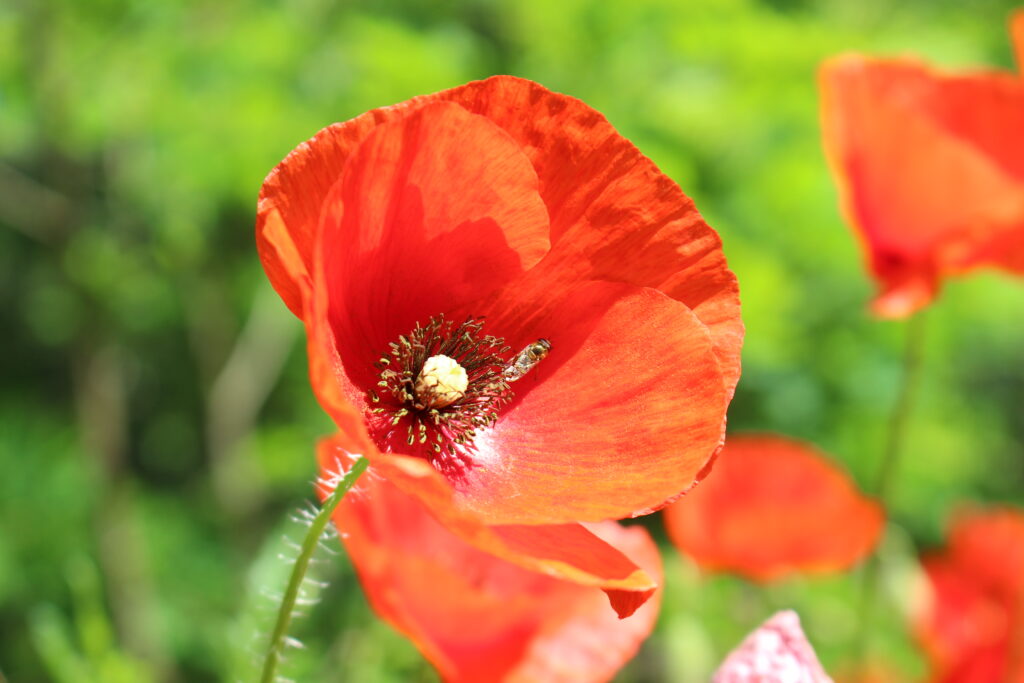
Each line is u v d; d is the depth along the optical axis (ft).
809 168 3.52
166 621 4.07
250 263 4.24
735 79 3.55
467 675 1.26
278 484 4.14
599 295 1.18
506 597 1.32
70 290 4.06
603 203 1.17
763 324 3.34
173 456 5.62
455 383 1.18
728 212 3.67
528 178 1.13
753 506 1.69
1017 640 1.77
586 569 1.07
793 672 1.17
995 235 1.63
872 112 1.63
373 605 1.21
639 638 1.29
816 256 3.70
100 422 3.98
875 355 3.88
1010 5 4.56
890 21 4.27
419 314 1.20
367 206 1.11
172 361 5.46
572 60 3.62
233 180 3.71
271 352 4.38
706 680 1.76
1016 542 1.83
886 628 2.19
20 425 4.86
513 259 1.17
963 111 1.62
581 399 1.17
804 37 3.47
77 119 3.60
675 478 1.12
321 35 3.73
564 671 1.27
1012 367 5.19
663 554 2.57
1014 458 5.23
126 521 3.90
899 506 4.04
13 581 4.29
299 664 1.61
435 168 1.13
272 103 3.52
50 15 3.43
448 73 3.44
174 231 3.94
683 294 1.17
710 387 1.13
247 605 1.55
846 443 3.89
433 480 1.02
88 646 1.65
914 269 1.68
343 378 1.18
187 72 3.60
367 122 1.12
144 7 3.49
